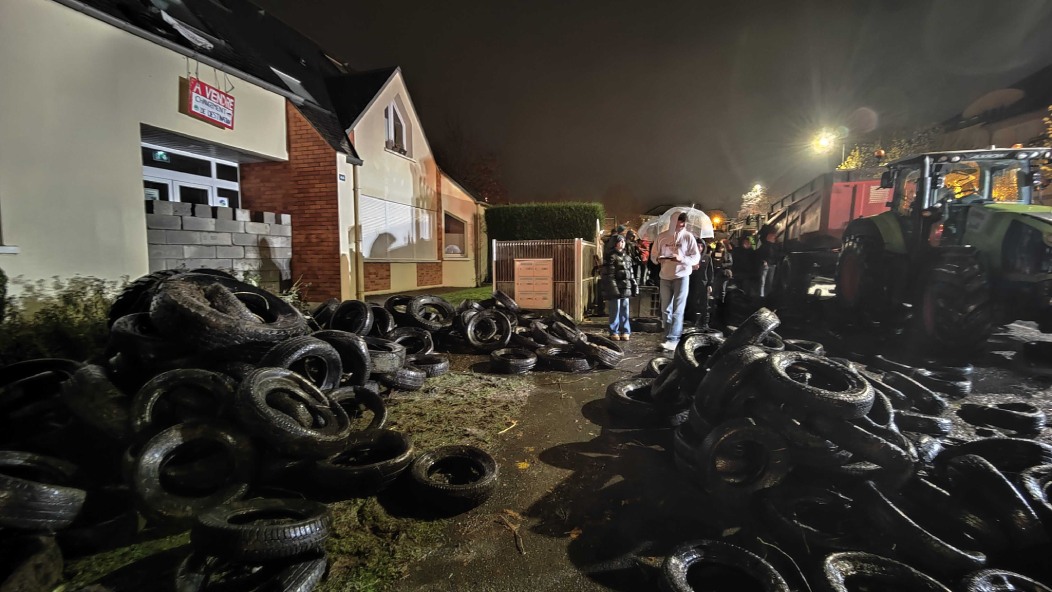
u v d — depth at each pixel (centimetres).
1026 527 232
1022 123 1747
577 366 618
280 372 319
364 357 430
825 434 277
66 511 225
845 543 250
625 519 284
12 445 277
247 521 239
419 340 669
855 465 280
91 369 307
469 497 287
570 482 329
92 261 615
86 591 209
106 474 284
